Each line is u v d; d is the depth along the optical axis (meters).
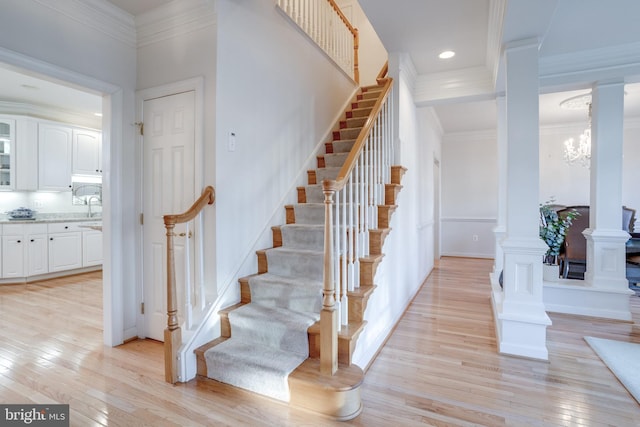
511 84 2.51
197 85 2.38
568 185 6.03
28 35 2.10
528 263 2.47
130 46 2.68
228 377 2.04
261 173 2.81
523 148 2.49
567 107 4.84
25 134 4.84
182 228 2.49
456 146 6.95
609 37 2.82
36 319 3.21
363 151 2.67
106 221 2.61
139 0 2.39
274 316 2.22
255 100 2.72
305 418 1.73
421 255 4.64
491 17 2.57
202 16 2.37
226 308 2.38
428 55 3.31
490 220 6.71
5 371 2.21
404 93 3.41
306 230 2.79
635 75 3.03
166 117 2.57
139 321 2.76
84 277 5.02
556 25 2.62
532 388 2.03
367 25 5.90
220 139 2.35
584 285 3.43
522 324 2.47
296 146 3.35
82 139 5.50
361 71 5.93
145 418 1.72
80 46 2.37
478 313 3.48
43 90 4.32
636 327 3.04
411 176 3.83
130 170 2.71
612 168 3.23
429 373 2.23
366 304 2.30
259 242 2.78
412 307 3.69
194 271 2.43
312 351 2.05
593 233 3.32
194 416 1.74
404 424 1.69
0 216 4.90
